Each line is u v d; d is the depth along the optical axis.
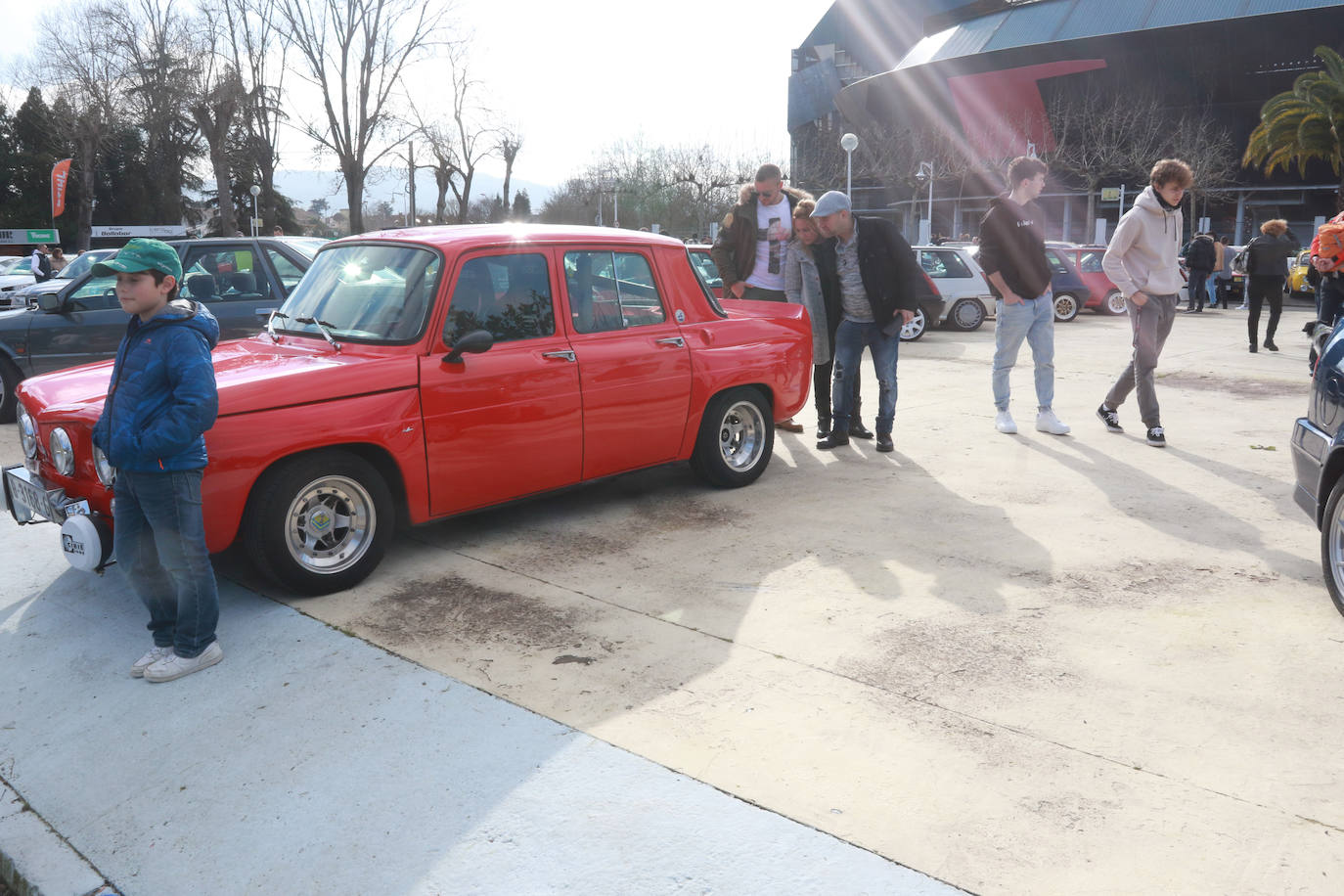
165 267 3.23
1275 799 2.69
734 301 6.83
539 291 4.93
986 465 6.44
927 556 4.70
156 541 3.43
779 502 5.67
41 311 8.09
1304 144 34.47
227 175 38.25
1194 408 8.34
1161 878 2.38
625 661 3.61
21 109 59.94
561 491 5.11
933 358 12.21
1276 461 6.42
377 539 4.37
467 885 2.43
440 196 42.34
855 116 54.59
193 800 2.83
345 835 2.64
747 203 7.21
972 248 16.34
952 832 2.58
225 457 3.81
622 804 2.74
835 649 3.70
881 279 6.42
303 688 3.45
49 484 4.08
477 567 4.62
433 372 4.42
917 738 3.05
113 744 3.14
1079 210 46.12
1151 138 42.22
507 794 2.80
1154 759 2.90
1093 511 5.38
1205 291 18.94
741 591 4.29
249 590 4.34
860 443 7.18
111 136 50.41
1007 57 45.97
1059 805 2.69
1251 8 41.53
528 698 3.34
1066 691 3.34
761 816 2.67
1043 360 7.30
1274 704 3.21
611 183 69.75
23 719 3.33
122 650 3.82
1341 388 3.96
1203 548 4.75
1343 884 2.35
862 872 2.44
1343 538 3.89
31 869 2.57
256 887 2.46
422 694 3.38
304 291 5.01
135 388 3.29
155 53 41.97
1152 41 42.72
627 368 5.17
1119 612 3.98
